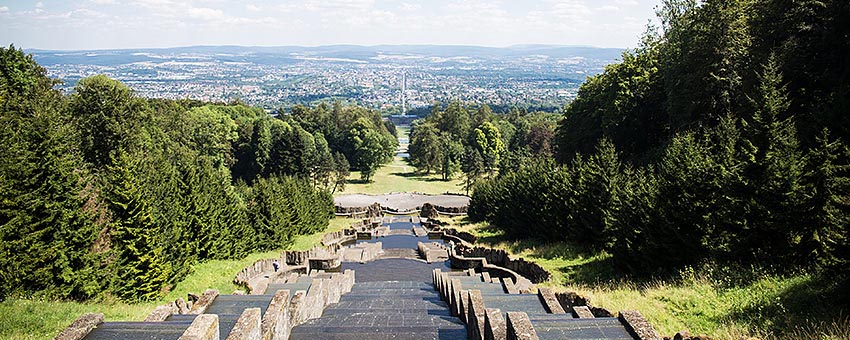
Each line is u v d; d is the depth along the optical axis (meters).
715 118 40.78
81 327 10.66
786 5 33.06
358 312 17.34
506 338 9.94
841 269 13.77
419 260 44.66
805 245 17.73
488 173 106.31
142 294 26.19
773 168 18.23
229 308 14.05
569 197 34.25
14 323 16.33
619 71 56.16
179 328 10.84
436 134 129.50
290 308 13.77
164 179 31.67
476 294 13.05
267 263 37.56
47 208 22.48
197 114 92.75
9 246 20.86
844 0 28.38
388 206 83.75
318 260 41.31
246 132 104.50
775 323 13.09
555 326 10.87
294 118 141.75
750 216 18.81
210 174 39.69
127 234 25.75
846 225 13.67
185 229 31.72
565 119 67.50
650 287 20.38
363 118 130.12
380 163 119.62
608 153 32.78
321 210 59.31
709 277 18.56
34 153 22.88
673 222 22.36
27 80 46.25
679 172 23.09
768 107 19.58
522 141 125.25
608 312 15.01
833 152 20.70
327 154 105.88
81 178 27.28
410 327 13.39
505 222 48.19
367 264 43.50
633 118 52.59
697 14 43.25
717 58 39.75
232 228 37.59
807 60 30.81
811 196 17.50
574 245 33.41
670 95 44.56
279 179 58.78
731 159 20.55
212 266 34.00
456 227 57.69
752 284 16.52
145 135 53.94
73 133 33.25
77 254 23.50
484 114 149.12
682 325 14.27
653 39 55.62
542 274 29.08
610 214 28.27
